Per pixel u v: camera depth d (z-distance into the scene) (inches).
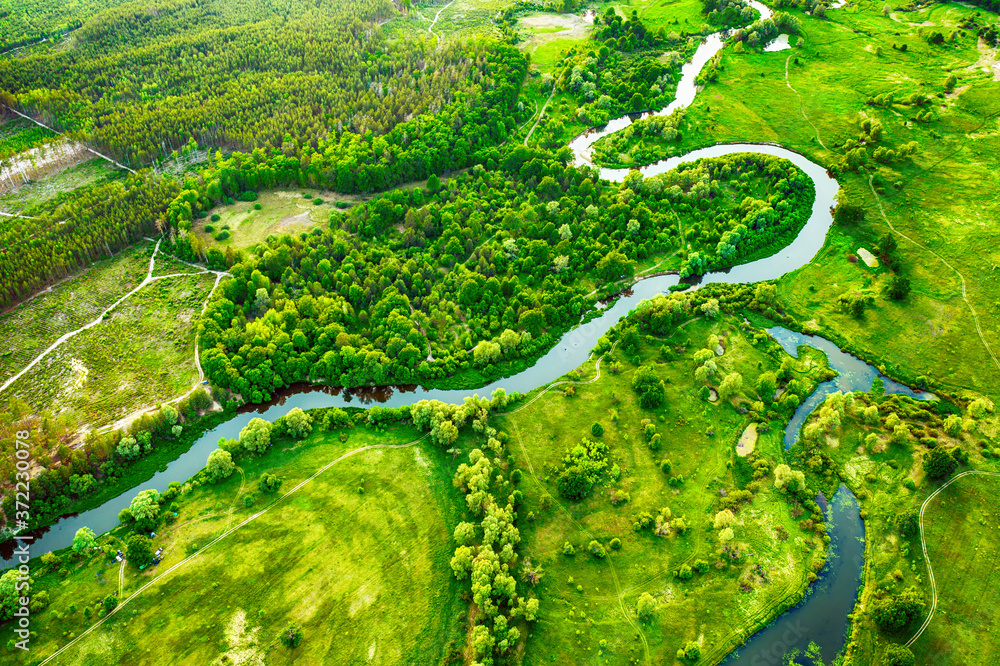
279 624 4478.3
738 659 4328.3
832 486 5251.0
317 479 5393.7
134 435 5615.2
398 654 4330.7
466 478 5246.1
